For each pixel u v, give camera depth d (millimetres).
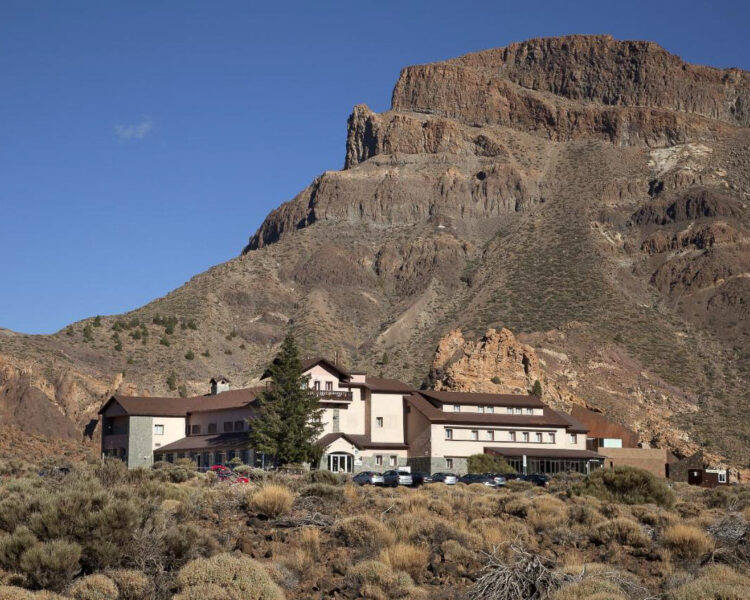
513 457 88062
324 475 50438
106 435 95438
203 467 84875
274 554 26266
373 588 22453
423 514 34031
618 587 20047
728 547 28672
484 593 20875
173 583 19734
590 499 41969
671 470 96875
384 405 90562
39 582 20156
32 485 34875
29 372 123750
